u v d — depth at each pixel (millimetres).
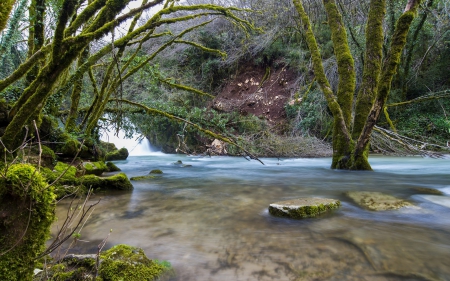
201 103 17031
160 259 2137
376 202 3697
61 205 3789
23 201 1220
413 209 3336
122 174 5113
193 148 16047
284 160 11258
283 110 15938
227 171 8031
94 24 3225
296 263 2033
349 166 7023
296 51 15891
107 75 6773
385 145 11508
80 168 5320
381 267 1959
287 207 3162
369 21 6777
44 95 3148
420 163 8844
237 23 8062
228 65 18391
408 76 13703
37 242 1284
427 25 12430
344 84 7109
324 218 3068
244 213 3342
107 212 3461
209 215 3289
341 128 7117
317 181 5723
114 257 1919
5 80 3201
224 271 1943
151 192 4742
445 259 2064
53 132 6188
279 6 13172
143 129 10320
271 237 2543
